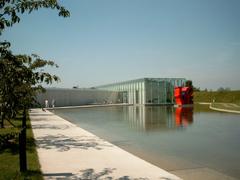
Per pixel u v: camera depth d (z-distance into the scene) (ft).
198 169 24.02
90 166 23.62
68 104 179.93
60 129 48.93
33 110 122.11
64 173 21.50
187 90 161.17
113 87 241.35
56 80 23.06
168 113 99.30
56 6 21.25
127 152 29.30
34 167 22.72
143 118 79.05
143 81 186.09
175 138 41.70
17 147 30.91
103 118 80.89
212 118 76.48
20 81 21.72
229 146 34.83
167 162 26.68
